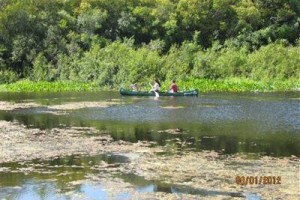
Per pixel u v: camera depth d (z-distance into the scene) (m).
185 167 18.45
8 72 67.44
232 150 21.73
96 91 59.62
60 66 68.44
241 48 74.81
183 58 68.69
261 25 84.38
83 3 77.62
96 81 64.44
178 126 29.03
